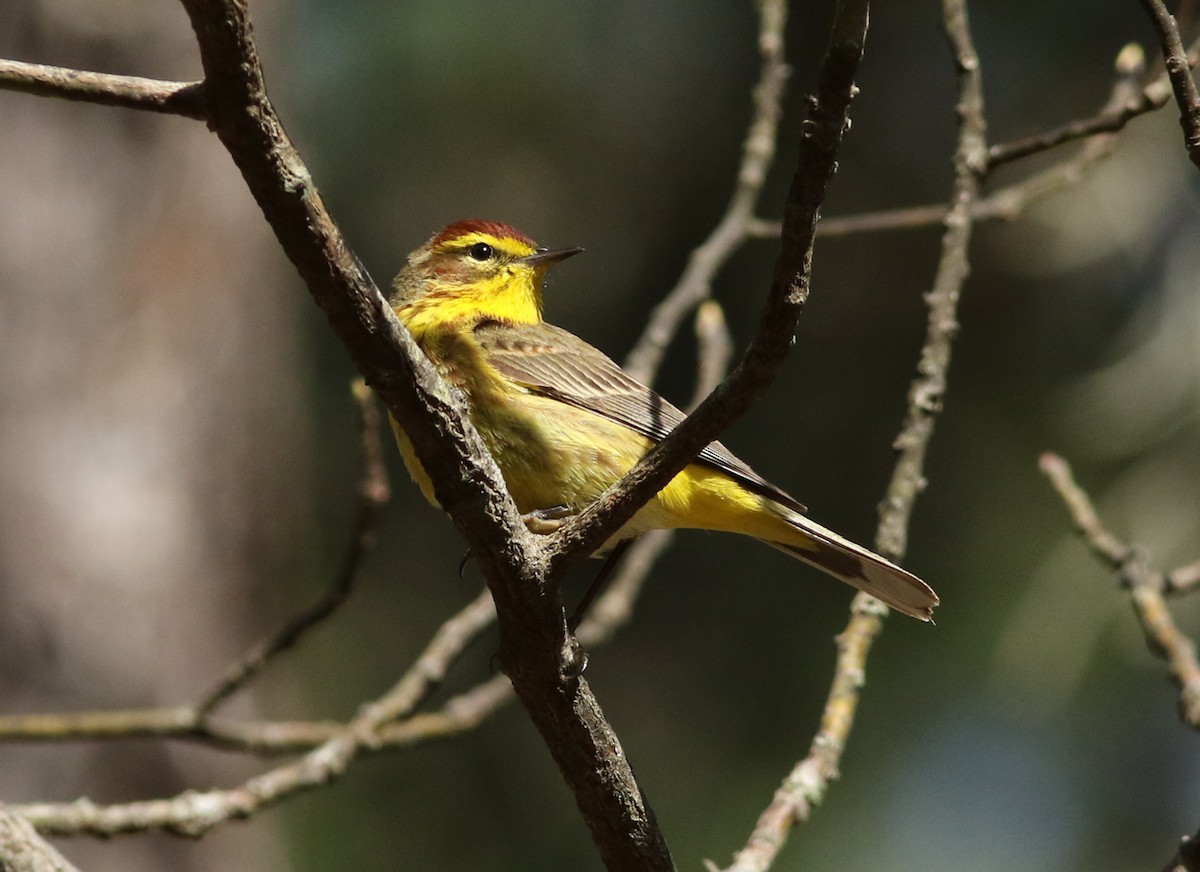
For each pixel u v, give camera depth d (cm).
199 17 445
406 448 734
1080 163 940
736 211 1034
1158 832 1365
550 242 1589
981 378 1443
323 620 899
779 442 1495
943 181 1501
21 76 471
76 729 897
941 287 829
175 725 912
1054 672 1230
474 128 1590
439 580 1594
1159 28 554
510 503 551
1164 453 1227
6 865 542
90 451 1215
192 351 1274
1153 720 1360
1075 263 1284
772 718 1447
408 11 1583
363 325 510
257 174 479
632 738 1461
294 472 1389
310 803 1443
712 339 991
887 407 1485
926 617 792
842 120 450
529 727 1494
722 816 1413
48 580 1177
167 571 1224
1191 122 552
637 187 1603
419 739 880
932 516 1436
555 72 1595
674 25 1614
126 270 1255
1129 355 1236
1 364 1199
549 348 861
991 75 1459
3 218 1217
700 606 1498
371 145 1592
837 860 1385
